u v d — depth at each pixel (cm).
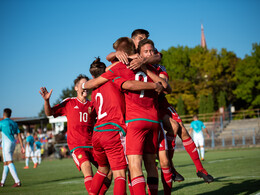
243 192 605
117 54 448
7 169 1022
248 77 5538
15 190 870
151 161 465
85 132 601
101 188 524
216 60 5916
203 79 5934
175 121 534
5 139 1018
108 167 507
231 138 3628
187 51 6500
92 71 513
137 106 439
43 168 1905
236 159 1574
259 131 3712
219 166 1234
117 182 443
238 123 4162
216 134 3850
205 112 5247
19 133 1064
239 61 6003
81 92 608
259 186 670
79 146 590
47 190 827
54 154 3550
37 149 2558
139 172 427
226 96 5825
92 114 614
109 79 458
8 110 1049
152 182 465
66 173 1435
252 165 1196
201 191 658
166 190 500
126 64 445
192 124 1778
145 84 430
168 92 491
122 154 448
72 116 601
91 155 601
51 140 3916
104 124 456
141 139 436
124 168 450
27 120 3678
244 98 5581
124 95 457
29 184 1033
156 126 448
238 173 952
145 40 470
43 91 573
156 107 465
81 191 766
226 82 5875
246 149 2755
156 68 522
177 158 2081
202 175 550
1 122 1023
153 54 470
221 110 4625
